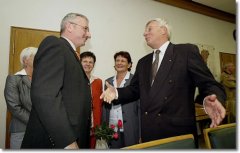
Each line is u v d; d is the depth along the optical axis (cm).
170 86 142
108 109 215
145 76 159
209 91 121
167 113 142
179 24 425
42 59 106
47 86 101
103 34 329
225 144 103
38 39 279
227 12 504
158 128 142
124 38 350
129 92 172
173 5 413
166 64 146
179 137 95
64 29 129
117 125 205
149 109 147
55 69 105
